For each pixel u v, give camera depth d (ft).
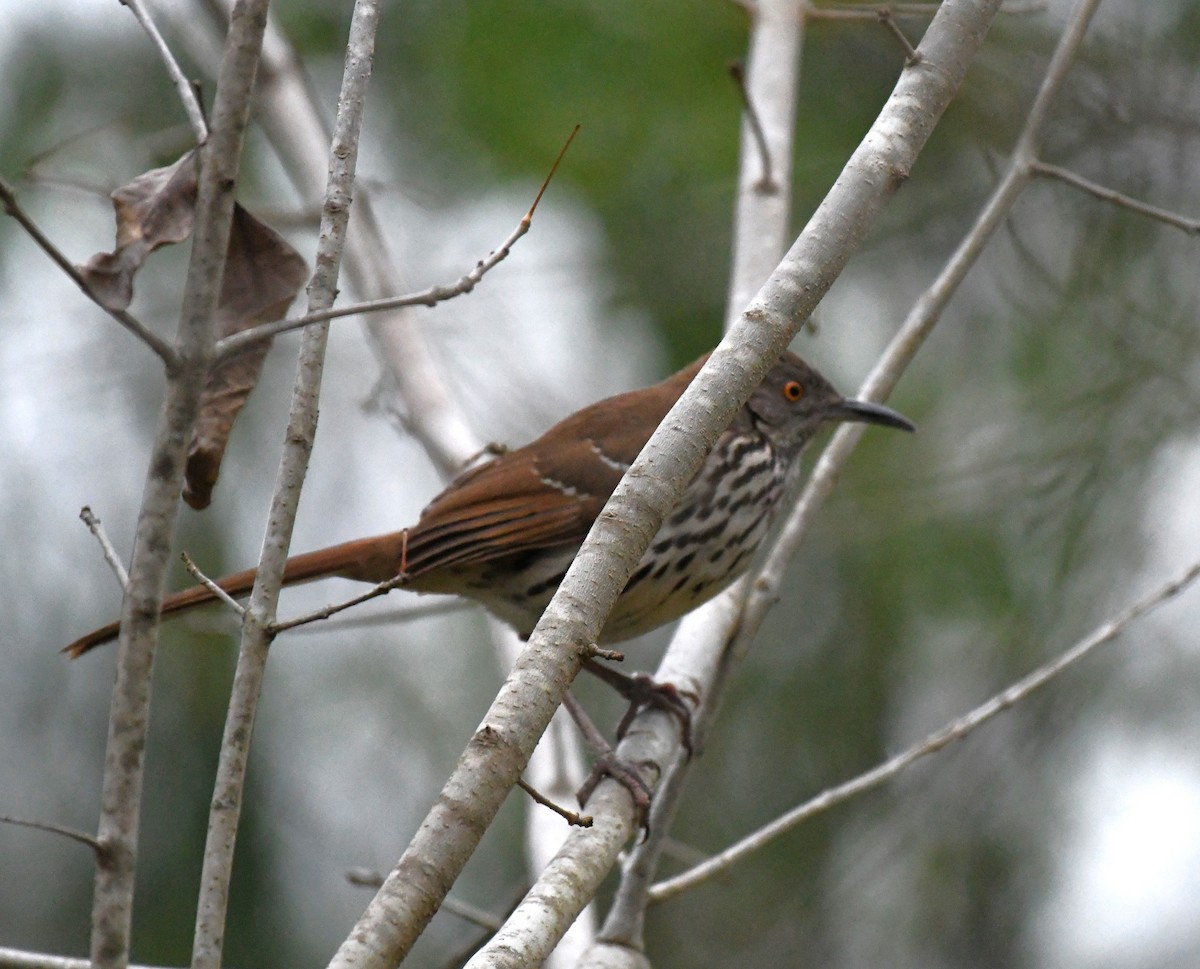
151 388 38.50
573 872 16.11
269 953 34.37
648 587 25.70
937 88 16.25
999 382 38.52
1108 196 22.44
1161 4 38.58
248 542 37.35
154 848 34.14
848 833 36.60
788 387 29.22
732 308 26.50
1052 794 36.73
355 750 37.14
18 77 37.83
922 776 36.52
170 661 35.35
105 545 13.94
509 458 27.89
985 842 36.42
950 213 39.78
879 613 37.17
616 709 37.76
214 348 12.30
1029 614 36.29
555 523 26.86
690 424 14.67
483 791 12.92
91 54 38.32
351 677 37.93
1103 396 37.24
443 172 39.14
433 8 39.93
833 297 40.27
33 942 33.83
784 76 29.27
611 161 37.63
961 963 36.04
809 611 37.99
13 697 35.78
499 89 37.32
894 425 29.71
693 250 38.73
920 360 39.19
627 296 38.99
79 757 35.68
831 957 35.86
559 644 13.69
